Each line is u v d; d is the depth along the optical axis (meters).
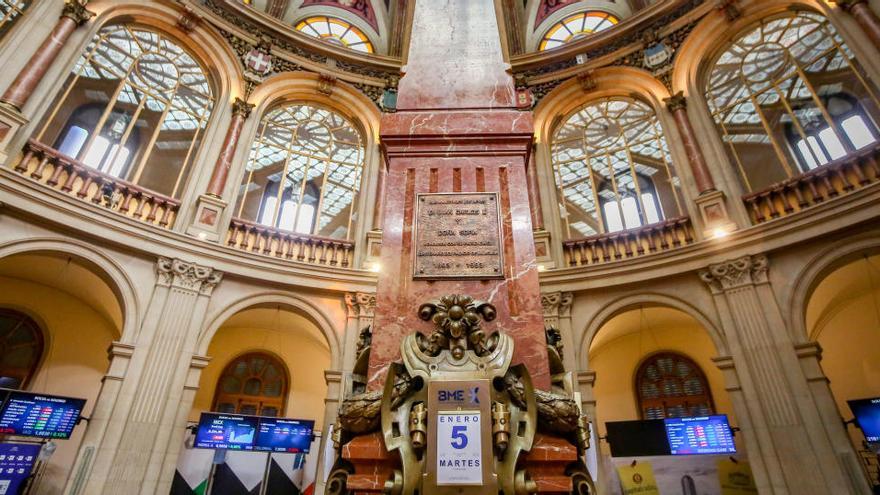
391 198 3.19
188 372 7.68
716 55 10.64
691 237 8.88
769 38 9.96
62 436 6.58
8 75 7.53
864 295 8.98
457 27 4.42
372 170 11.30
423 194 3.18
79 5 8.77
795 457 6.43
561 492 2.12
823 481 6.15
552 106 12.09
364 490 2.14
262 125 11.23
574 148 11.81
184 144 11.49
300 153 11.58
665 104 10.51
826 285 8.34
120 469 6.59
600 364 10.98
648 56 11.19
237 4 11.38
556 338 2.81
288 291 9.18
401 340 2.57
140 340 7.44
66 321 9.29
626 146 11.12
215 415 7.96
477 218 3.06
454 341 2.43
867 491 5.87
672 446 7.66
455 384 2.24
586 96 12.01
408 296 2.75
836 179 7.72
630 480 7.92
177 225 8.70
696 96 10.18
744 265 7.77
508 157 3.38
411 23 4.66
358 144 12.11
